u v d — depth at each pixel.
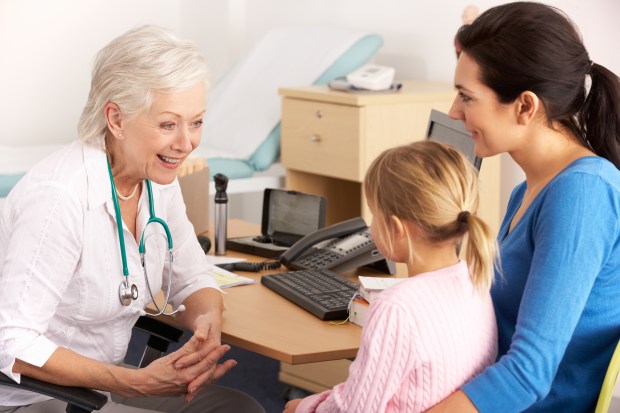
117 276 2.08
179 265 2.36
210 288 2.34
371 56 4.68
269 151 4.50
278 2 5.45
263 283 2.51
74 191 1.97
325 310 2.21
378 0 4.87
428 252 1.75
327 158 4.14
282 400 3.63
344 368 3.42
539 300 1.65
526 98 1.78
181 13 5.89
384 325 1.65
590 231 1.67
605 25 3.87
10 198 2.00
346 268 2.56
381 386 1.65
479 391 1.64
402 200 1.71
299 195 2.82
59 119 5.50
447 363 1.66
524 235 1.80
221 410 2.20
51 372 1.92
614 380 1.68
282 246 2.82
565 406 1.80
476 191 1.75
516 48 1.77
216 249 2.82
